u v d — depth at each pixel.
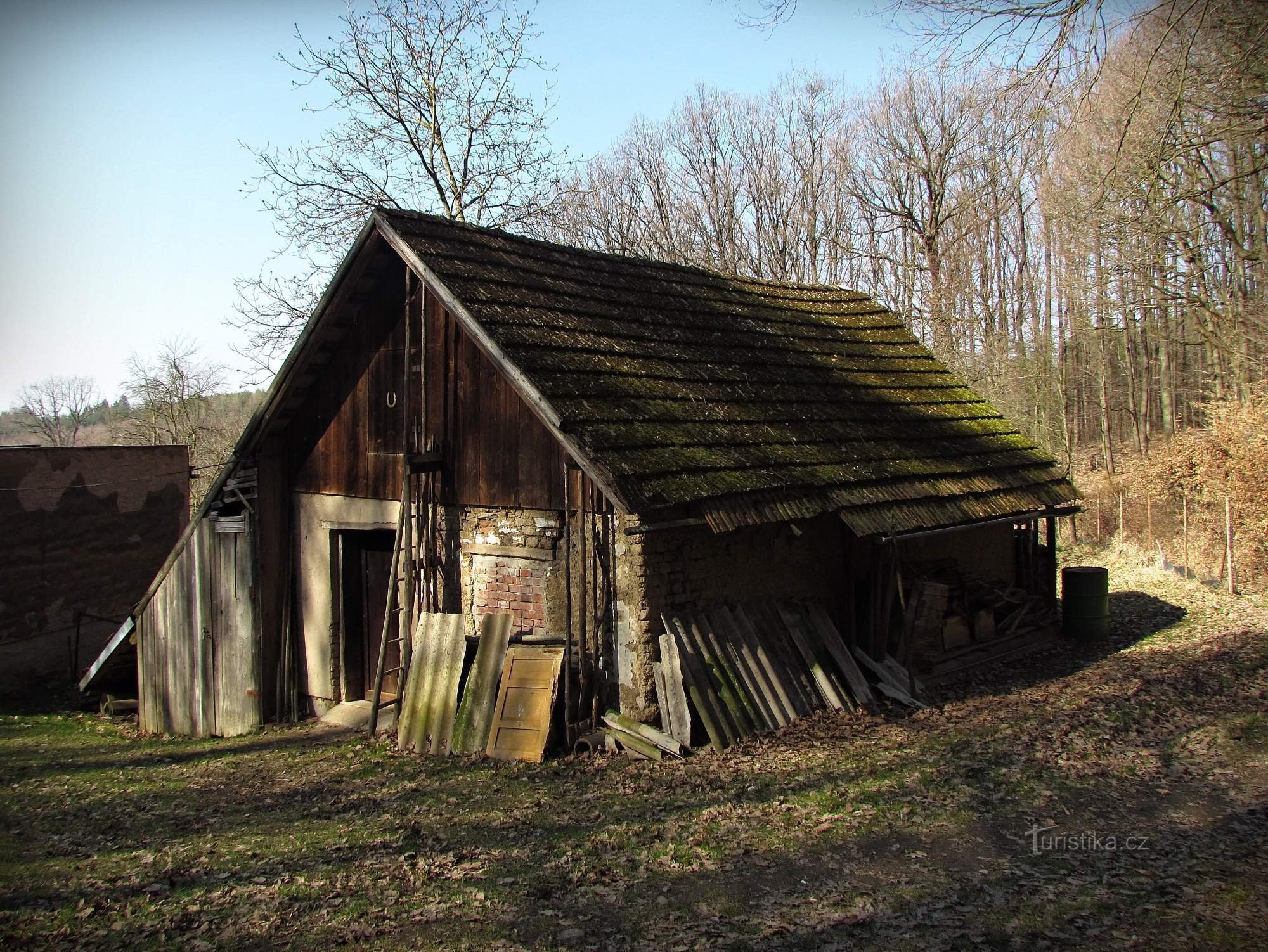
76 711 16.42
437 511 11.25
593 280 12.28
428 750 10.26
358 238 11.01
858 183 34.91
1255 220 18.45
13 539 18.20
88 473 19.81
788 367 13.19
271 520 12.96
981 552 14.65
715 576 10.21
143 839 8.23
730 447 10.40
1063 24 9.16
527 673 9.80
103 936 5.95
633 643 9.42
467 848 7.19
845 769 8.63
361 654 12.91
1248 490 19.11
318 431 12.73
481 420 10.80
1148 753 8.98
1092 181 15.16
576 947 5.48
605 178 38.72
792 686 10.48
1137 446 32.25
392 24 24.77
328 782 9.61
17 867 7.53
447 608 11.13
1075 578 14.88
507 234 12.05
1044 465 15.06
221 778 10.37
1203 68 10.34
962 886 6.14
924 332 32.44
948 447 13.76
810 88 35.84
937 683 12.12
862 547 12.23
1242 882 6.02
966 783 8.18
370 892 6.43
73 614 19.39
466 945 5.57
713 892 6.18
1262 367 20.95
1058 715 10.38
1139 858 6.53
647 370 10.80
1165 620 16.14
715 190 36.84
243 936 5.85
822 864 6.57
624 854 6.87
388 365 11.88
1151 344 35.53
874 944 5.38
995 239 35.19
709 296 14.05
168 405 35.06
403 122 25.31
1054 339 34.06
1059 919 5.62
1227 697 10.83
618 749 9.39
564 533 10.09
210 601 13.40
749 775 8.52
